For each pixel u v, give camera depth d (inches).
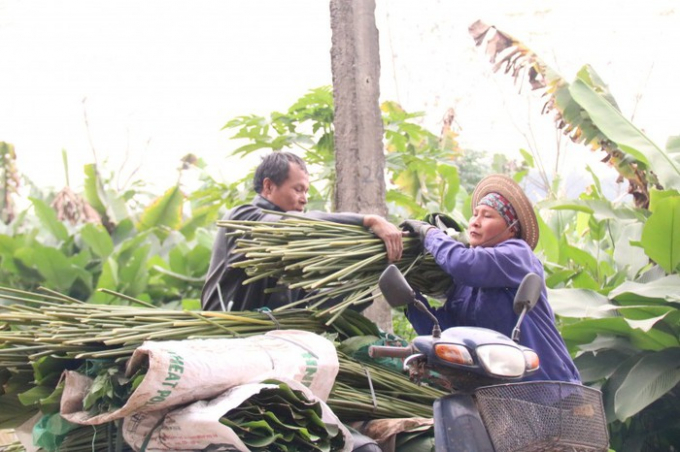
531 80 287.9
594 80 284.2
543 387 118.7
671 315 213.0
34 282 425.1
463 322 156.7
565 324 237.5
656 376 206.1
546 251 281.7
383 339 165.6
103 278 401.1
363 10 244.2
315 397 131.3
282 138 332.8
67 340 141.2
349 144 241.4
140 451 131.9
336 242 160.9
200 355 129.1
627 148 244.4
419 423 145.3
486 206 155.6
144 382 124.8
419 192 378.9
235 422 127.5
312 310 165.2
